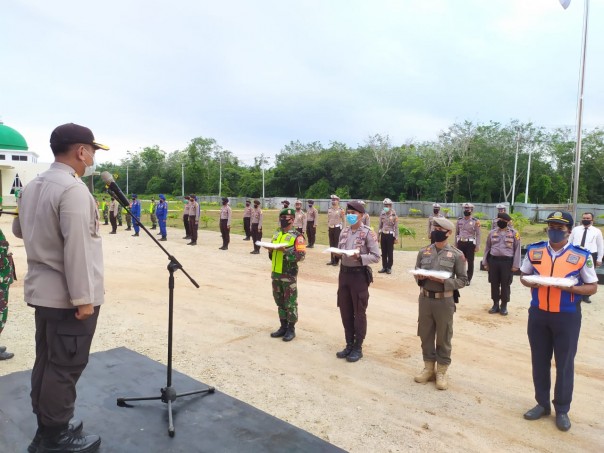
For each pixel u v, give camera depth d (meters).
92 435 2.82
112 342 5.88
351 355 5.56
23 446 2.78
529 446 3.74
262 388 4.69
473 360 5.72
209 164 84.94
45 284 2.51
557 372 4.09
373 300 8.76
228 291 9.20
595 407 4.50
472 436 3.87
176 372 4.05
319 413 4.18
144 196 80.06
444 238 4.88
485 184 52.25
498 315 7.94
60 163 2.60
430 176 56.12
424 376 4.97
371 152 63.44
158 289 9.16
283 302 6.28
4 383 3.68
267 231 23.61
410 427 3.98
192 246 16.75
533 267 4.28
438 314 4.78
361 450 3.57
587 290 3.97
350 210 5.58
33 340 5.83
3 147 42.06
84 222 2.46
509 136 51.47
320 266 12.69
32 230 2.50
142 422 3.12
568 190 50.50
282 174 69.31
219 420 3.21
